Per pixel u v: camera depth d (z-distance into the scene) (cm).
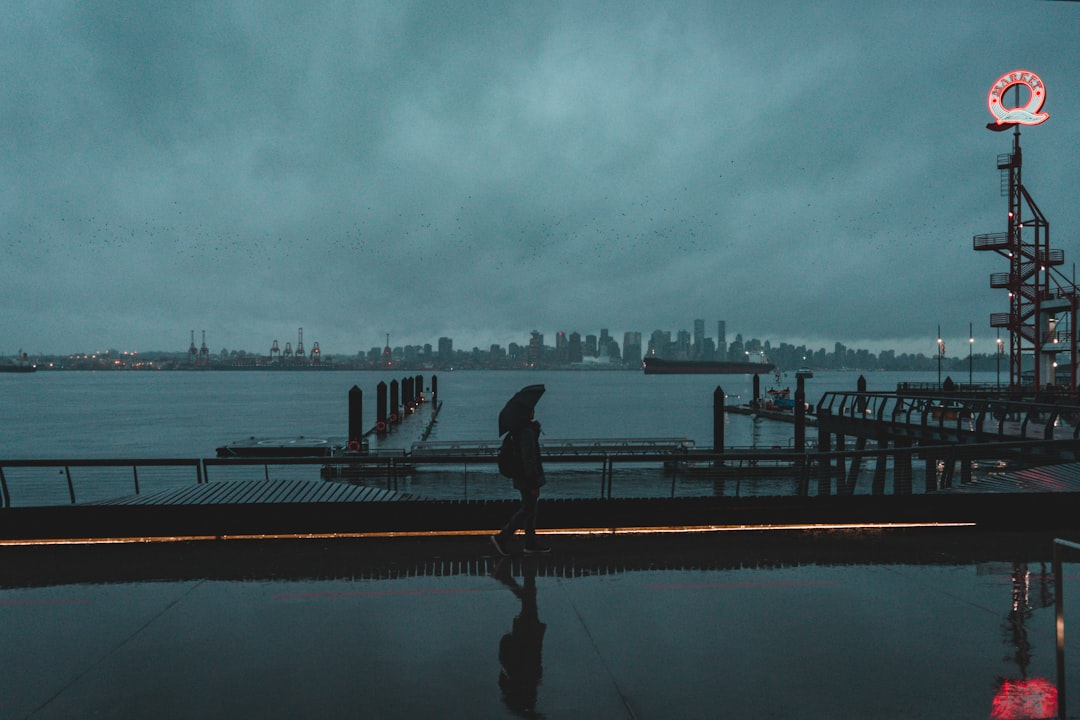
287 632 552
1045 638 541
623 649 517
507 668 482
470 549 822
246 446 3173
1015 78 4903
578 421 7138
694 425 6575
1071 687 452
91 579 701
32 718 412
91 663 492
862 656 504
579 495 2030
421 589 668
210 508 870
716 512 921
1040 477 1111
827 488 1303
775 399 8569
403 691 446
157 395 14738
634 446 3094
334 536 880
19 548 830
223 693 443
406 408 7188
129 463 988
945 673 475
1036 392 3803
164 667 485
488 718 409
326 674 472
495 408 8919
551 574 718
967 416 3106
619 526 912
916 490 2016
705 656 504
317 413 8612
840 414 3228
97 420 7462
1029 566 751
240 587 674
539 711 418
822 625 569
